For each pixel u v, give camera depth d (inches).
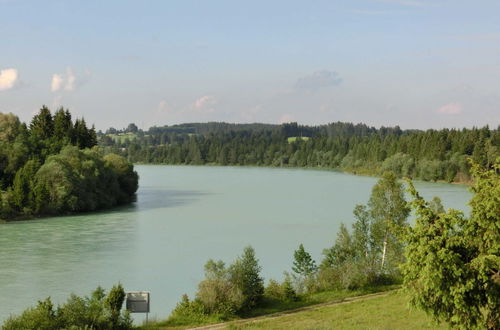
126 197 5246.1
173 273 2293.3
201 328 1360.7
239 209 4576.8
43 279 2161.7
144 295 1395.2
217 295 1498.5
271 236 3223.4
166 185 7258.9
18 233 3282.5
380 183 1943.9
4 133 5300.2
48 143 5260.8
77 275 2236.7
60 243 2938.0
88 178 4498.0
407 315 1370.6
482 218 877.2
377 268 1852.9
